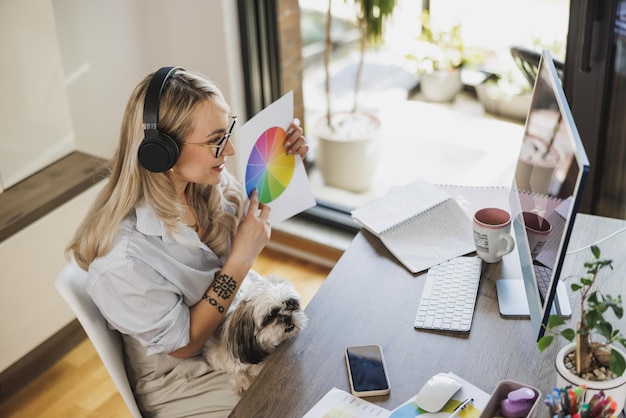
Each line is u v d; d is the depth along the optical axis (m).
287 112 1.75
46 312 2.47
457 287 1.67
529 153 1.65
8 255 2.30
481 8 2.53
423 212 1.87
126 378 1.67
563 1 2.26
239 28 2.72
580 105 2.26
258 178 1.75
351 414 1.38
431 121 2.79
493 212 1.73
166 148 1.51
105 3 2.65
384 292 1.68
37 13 2.35
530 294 1.54
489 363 1.48
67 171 2.51
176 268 1.65
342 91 2.90
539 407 1.37
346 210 2.98
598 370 1.27
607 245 1.77
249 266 1.71
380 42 2.77
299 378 1.47
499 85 2.62
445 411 1.36
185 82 1.56
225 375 1.73
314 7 2.76
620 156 2.29
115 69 2.78
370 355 1.49
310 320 1.61
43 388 2.49
